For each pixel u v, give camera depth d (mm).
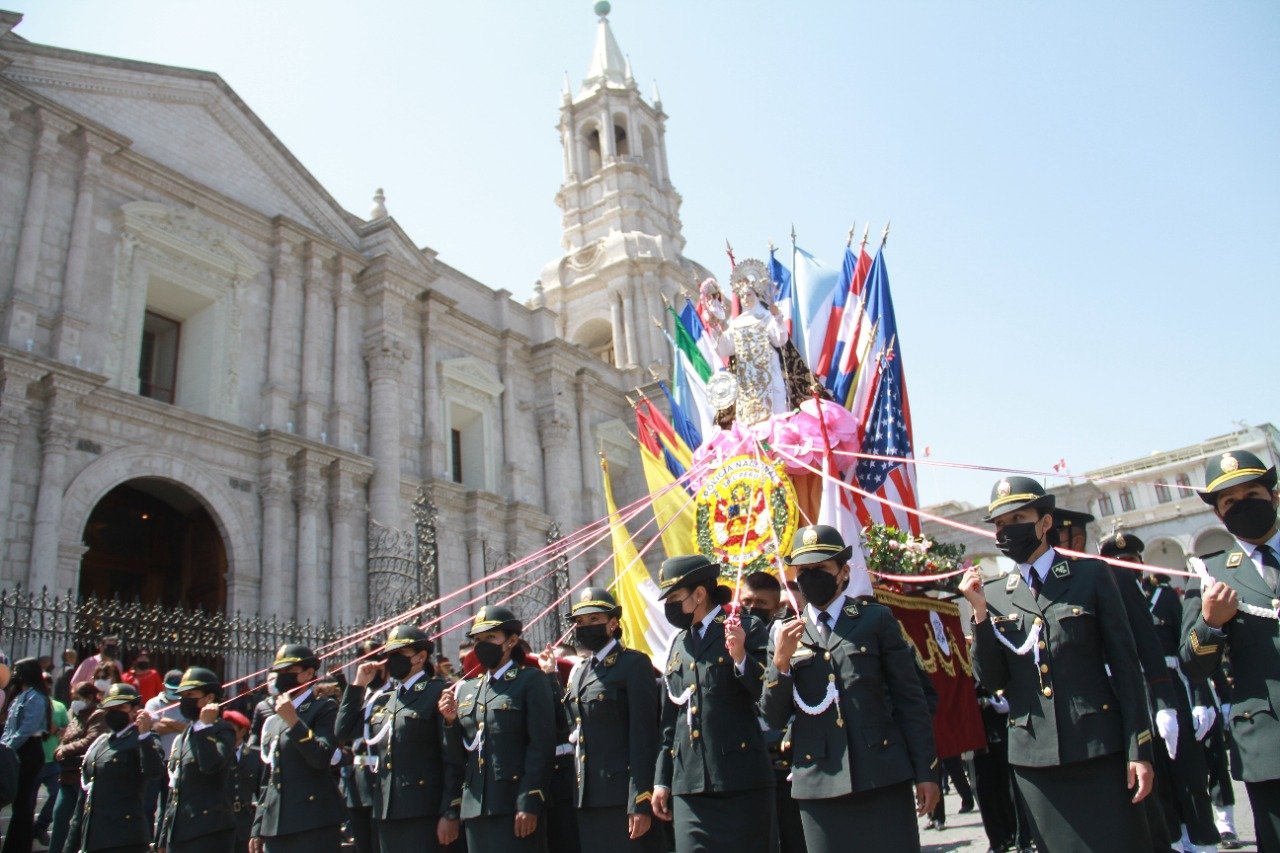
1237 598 5914
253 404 27562
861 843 6105
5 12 23797
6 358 21047
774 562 12852
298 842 9391
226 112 29484
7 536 20672
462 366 35125
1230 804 9969
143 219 25766
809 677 6504
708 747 6945
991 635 6262
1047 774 6012
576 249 49594
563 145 53406
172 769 10328
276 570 25781
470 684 9062
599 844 7852
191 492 24828
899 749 6203
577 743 8195
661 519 16500
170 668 24000
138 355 24891
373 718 9625
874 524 12695
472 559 32875
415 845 8828
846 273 15078
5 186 23000
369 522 29078
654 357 44438
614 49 55844
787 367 14891
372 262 31688
